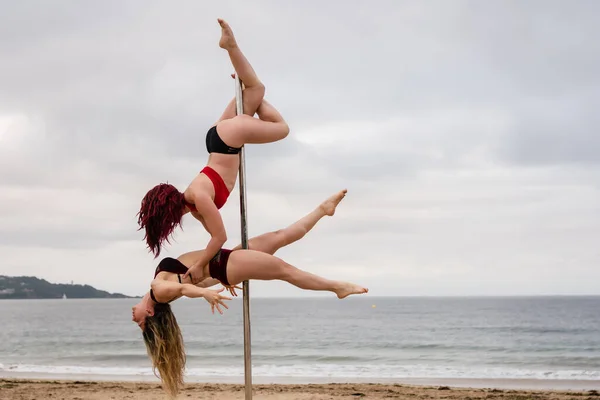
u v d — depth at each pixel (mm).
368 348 30188
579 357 25312
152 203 5203
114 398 12930
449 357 25797
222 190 5242
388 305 122125
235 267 5141
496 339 34844
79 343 34281
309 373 20016
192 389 14477
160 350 5230
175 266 5234
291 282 5230
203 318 65062
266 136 5355
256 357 25891
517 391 14469
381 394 13664
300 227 5738
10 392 13695
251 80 5398
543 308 88562
